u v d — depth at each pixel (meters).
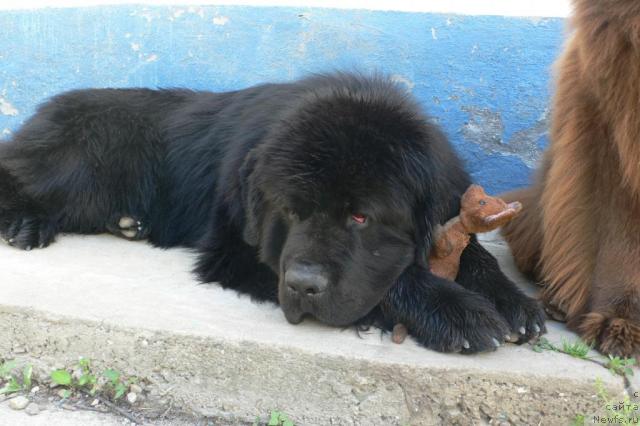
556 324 1.34
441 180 1.25
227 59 1.90
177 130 1.63
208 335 1.21
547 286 1.38
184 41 1.90
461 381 1.16
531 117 1.80
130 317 1.24
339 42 1.85
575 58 1.30
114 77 1.93
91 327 1.23
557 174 1.33
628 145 1.20
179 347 1.21
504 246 1.67
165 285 1.38
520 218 1.50
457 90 1.82
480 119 1.83
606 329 1.23
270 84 1.58
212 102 1.66
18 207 1.54
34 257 1.47
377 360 1.17
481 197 1.26
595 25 1.20
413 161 1.21
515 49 1.78
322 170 1.17
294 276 1.17
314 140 1.19
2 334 1.26
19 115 1.95
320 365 1.18
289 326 1.24
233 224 1.39
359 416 1.18
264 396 1.20
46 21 1.91
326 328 1.24
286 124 1.25
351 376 1.17
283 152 1.21
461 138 1.84
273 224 1.26
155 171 1.63
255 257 1.36
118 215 1.62
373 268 1.22
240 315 1.27
